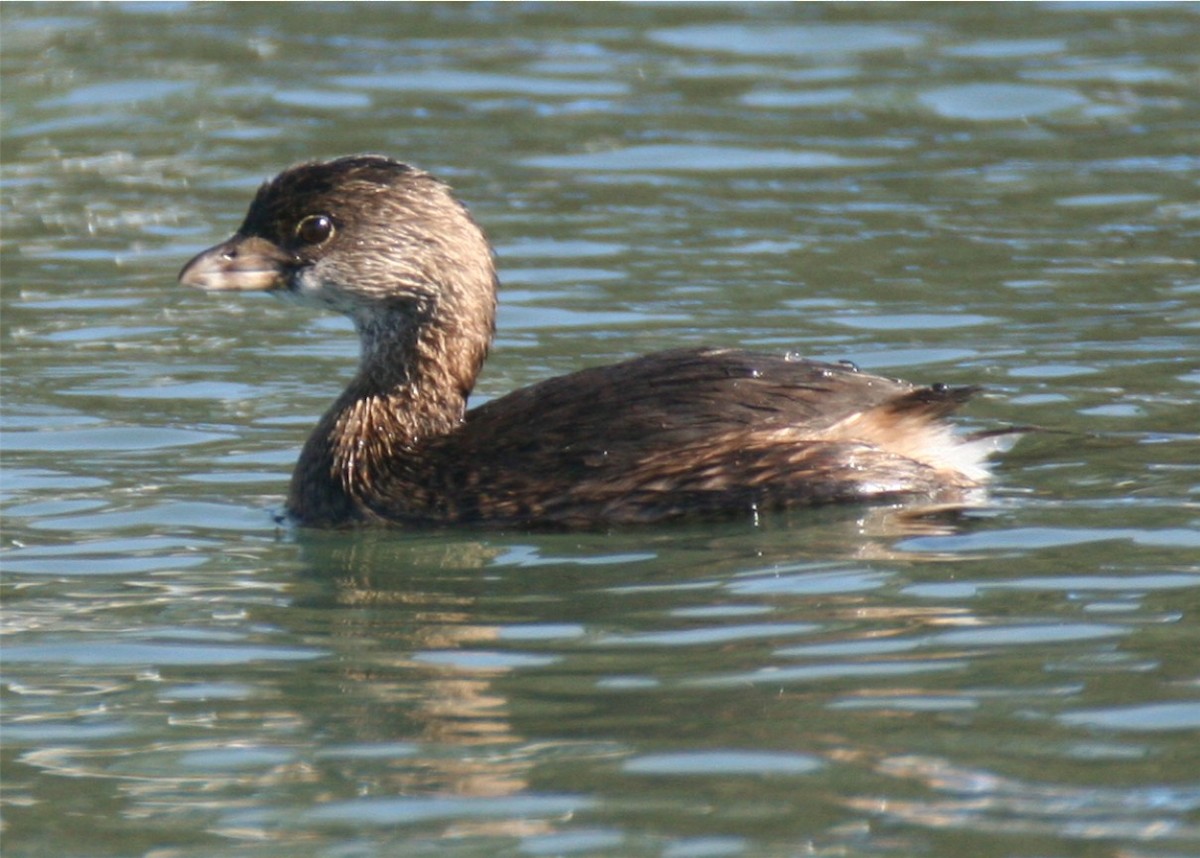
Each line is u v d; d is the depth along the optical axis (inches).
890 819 313.0
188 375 631.2
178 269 749.3
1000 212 789.9
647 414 488.4
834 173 847.7
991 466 508.1
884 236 763.4
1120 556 436.5
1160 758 331.6
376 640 407.5
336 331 684.7
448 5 1110.4
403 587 442.9
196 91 967.0
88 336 673.0
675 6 1103.6
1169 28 1039.0
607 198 818.2
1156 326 642.2
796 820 314.2
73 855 315.0
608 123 916.6
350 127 912.3
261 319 698.2
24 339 669.3
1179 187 813.2
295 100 952.3
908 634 394.0
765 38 1042.7
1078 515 466.9
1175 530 452.8
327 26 1075.9
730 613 411.2
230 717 368.5
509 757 343.0
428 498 494.6
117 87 975.0
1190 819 309.0
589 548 464.4
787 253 745.0
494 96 956.6
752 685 370.3
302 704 373.7
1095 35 1032.2
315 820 323.0
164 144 898.7
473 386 527.5
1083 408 558.3
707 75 986.1
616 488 478.9
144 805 331.6
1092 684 364.5
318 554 471.5
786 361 504.7
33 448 558.3
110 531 489.7
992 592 416.2
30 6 1107.3
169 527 494.0
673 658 386.9
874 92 954.1
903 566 436.1
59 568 462.6
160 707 374.9
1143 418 547.5
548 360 629.3
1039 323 650.8
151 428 577.3
